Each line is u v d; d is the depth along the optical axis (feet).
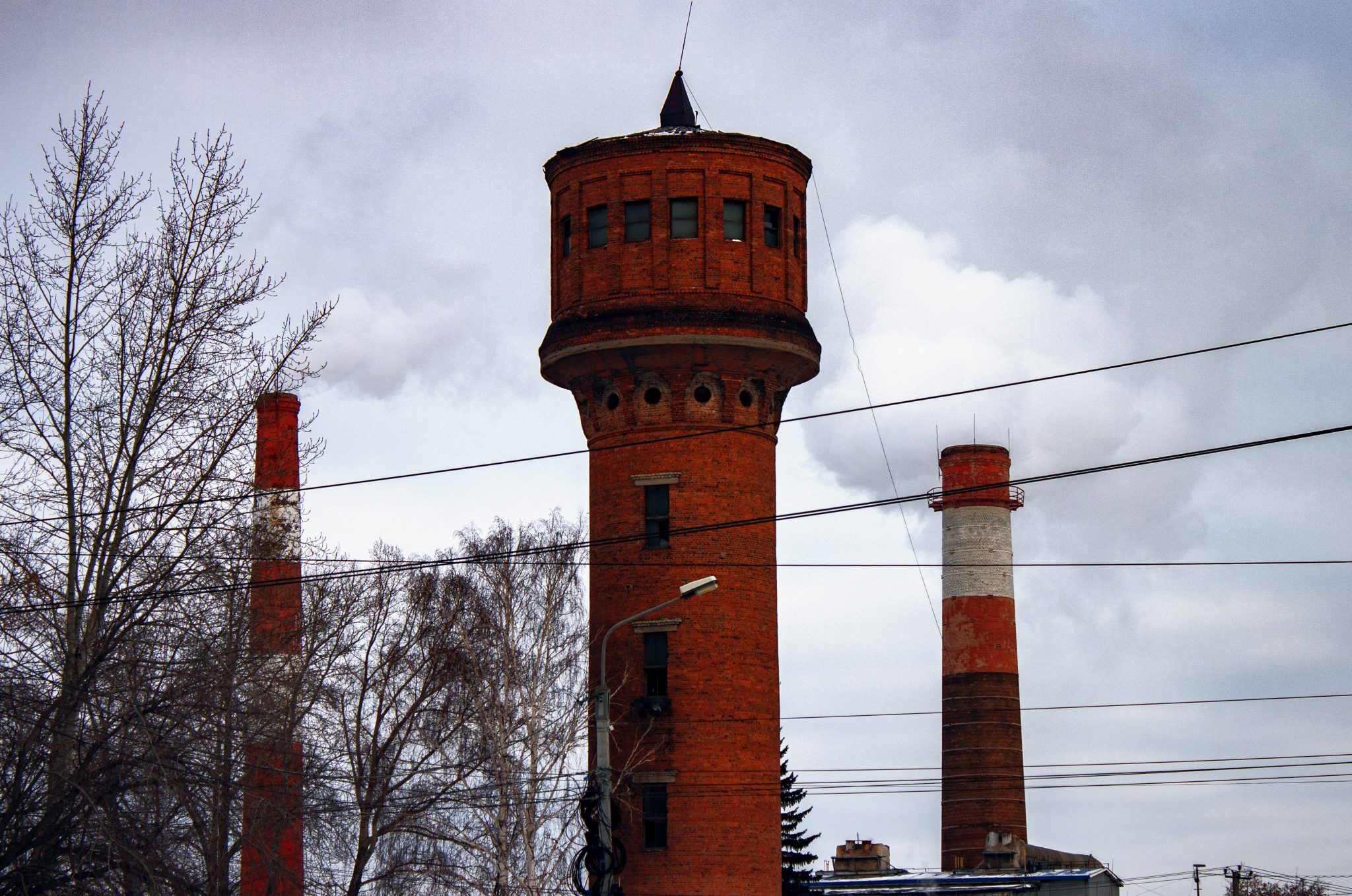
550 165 242.17
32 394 142.61
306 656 190.19
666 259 230.07
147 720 133.18
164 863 128.88
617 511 232.94
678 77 248.93
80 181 146.92
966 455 393.29
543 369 240.12
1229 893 358.43
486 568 236.63
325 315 151.74
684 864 221.25
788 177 238.07
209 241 148.36
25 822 132.26
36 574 137.08
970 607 386.52
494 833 218.59
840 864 362.12
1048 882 309.22
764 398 235.20
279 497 160.97
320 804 181.47
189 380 144.97
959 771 379.55
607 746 149.48
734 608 228.43
